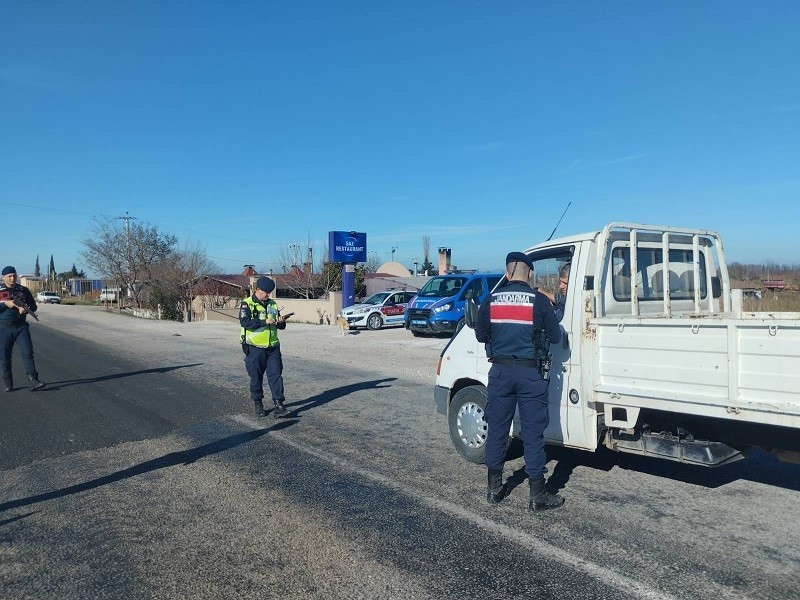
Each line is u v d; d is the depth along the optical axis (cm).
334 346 1850
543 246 593
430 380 1184
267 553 439
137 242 5241
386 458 664
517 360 505
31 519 509
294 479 600
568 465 623
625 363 504
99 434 786
